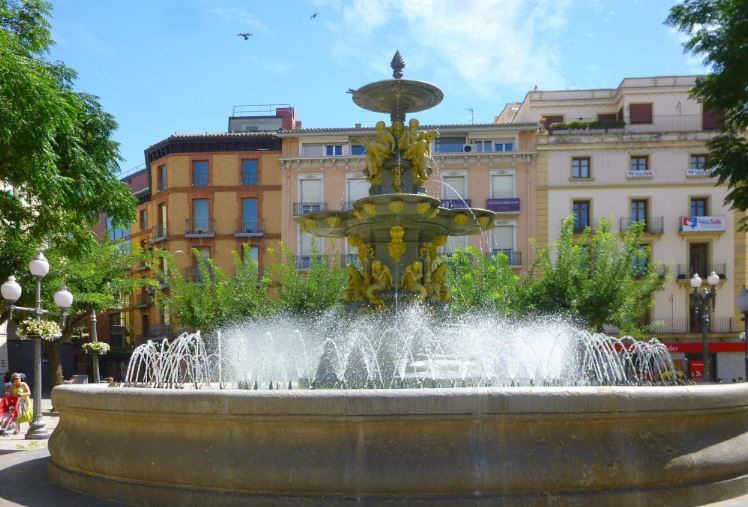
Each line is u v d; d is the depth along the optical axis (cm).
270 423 517
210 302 2950
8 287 1301
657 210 3806
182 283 3034
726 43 1706
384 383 860
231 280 2998
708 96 1833
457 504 496
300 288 2886
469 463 503
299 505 503
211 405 527
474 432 512
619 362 1227
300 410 508
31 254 1872
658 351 1126
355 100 1028
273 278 3994
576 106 4159
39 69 1243
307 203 4094
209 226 4281
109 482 589
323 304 2836
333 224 989
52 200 1373
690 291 3734
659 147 3825
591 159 3872
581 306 2602
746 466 588
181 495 537
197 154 4331
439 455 505
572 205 3888
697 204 3806
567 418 518
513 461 508
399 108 1041
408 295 951
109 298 2558
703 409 555
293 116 4709
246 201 4288
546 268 2706
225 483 523
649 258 3722
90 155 1584
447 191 3947
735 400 578
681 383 958
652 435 543
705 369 2148
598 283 2603
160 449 555
